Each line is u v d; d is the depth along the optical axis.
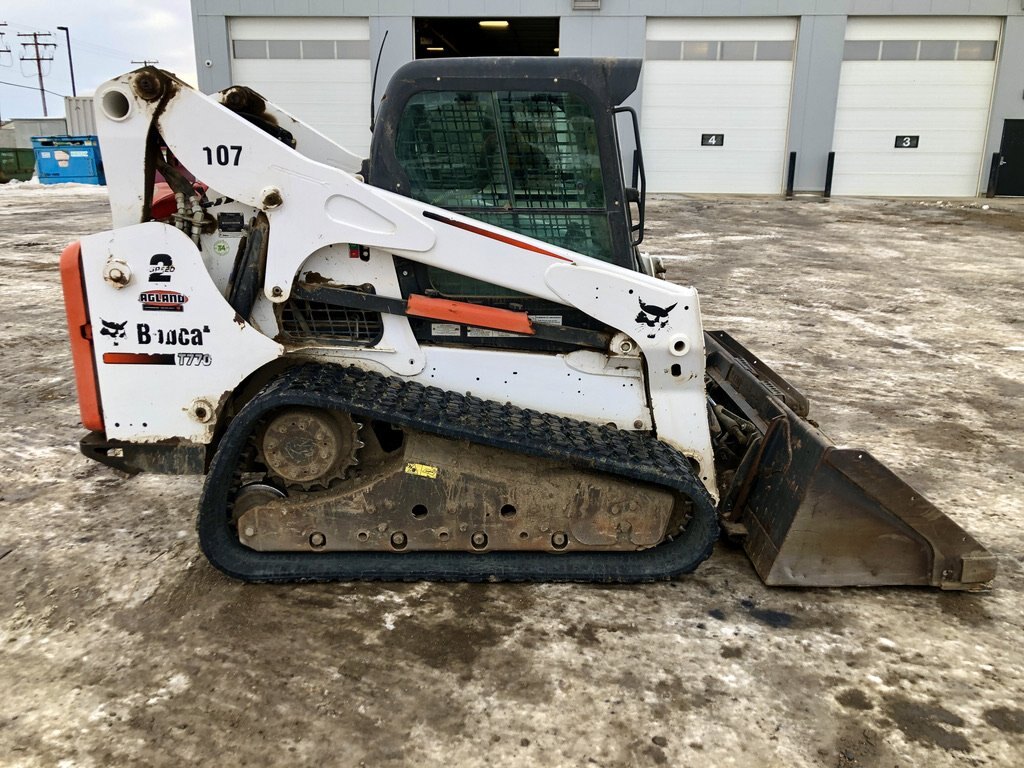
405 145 3.06
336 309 3.21
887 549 3.11
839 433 4.93
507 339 3.18
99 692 2.51
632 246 3.31
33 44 68.12
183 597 3.03
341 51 19.73
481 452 3.05
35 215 15.84
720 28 19.59
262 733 2.35
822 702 2.51
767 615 2.98
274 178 2.94
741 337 7.17
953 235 13.73
